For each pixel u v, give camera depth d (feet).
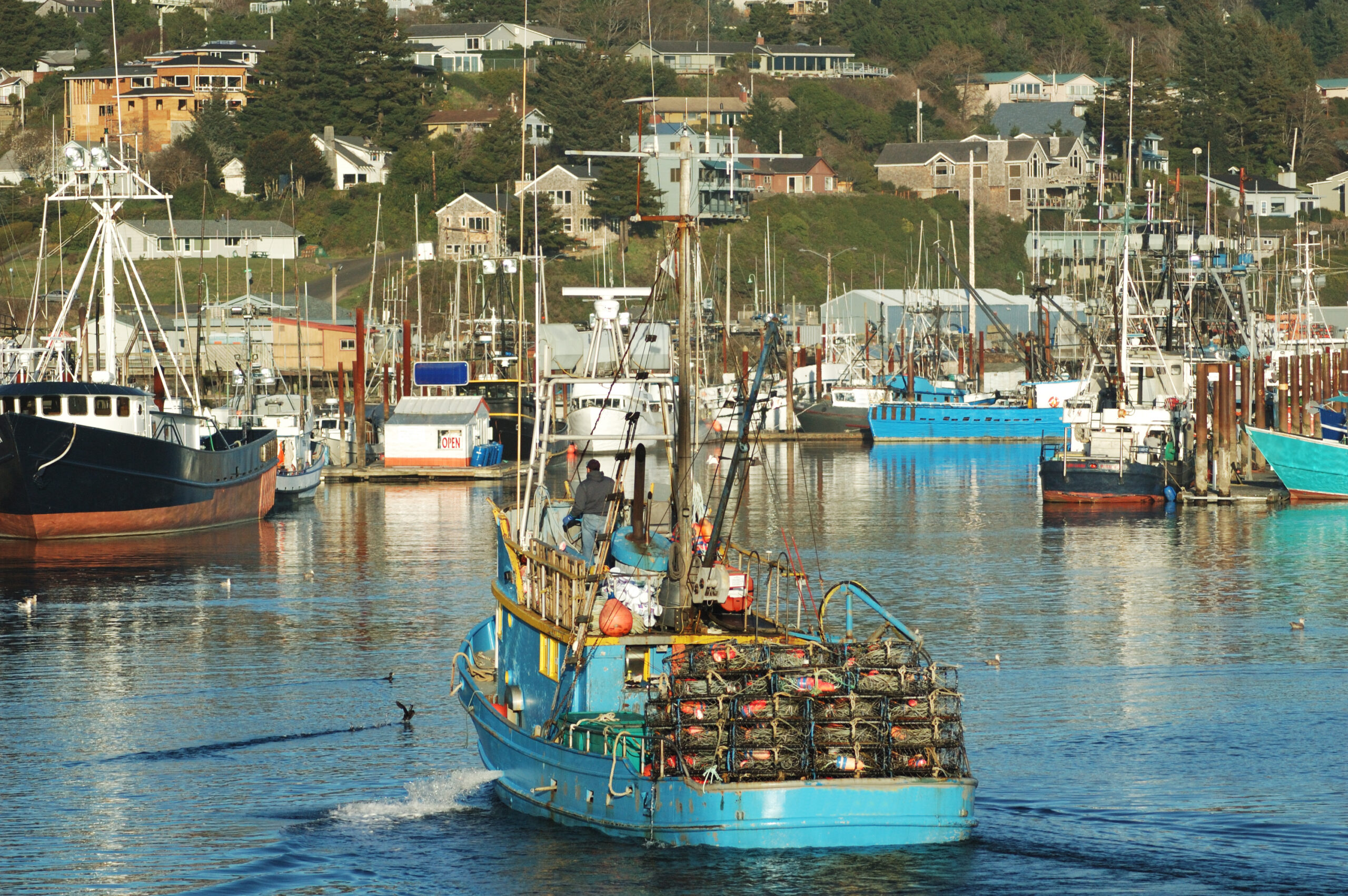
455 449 634.02
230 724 212.84
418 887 148.56
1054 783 179.01
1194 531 442.91
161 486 427.33
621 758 149.69
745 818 142.61
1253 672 243.19
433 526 464.65
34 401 413.18
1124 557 387.96
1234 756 191.01
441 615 302.45
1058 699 224.74
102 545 413.59
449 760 193.16
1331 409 618.03
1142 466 518.37
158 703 226.58
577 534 188.14
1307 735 201.16
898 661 148.46
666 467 477.36
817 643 154.51
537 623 163.94
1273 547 403.95
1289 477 514.27
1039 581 347.97
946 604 314.96
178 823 168.66
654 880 146.10
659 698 147.02
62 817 171.63
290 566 374.63
